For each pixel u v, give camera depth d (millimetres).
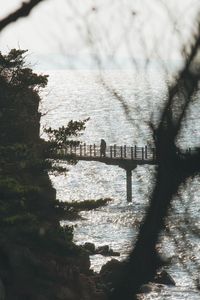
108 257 130000
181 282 104312
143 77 13258
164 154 13555
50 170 90312
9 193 70062
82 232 149875
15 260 66750
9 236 67562
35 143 92625
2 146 84750
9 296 64062
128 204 172875
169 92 13180
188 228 13875
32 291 65625
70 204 82500
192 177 13695
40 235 68938
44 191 83875
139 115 13477
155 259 14164
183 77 13039
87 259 87438
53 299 67250
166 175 13750
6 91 95750
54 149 92688
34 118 101250
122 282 14242
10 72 97562
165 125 13367
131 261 14188
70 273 72312
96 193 185625
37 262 68312
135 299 14125
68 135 96062
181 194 13828
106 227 154500
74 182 198875
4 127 94625
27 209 72938
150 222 13984
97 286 80375
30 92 102500
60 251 71812
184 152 13547
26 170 83188
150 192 13984
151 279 14172
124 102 13602
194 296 98562
